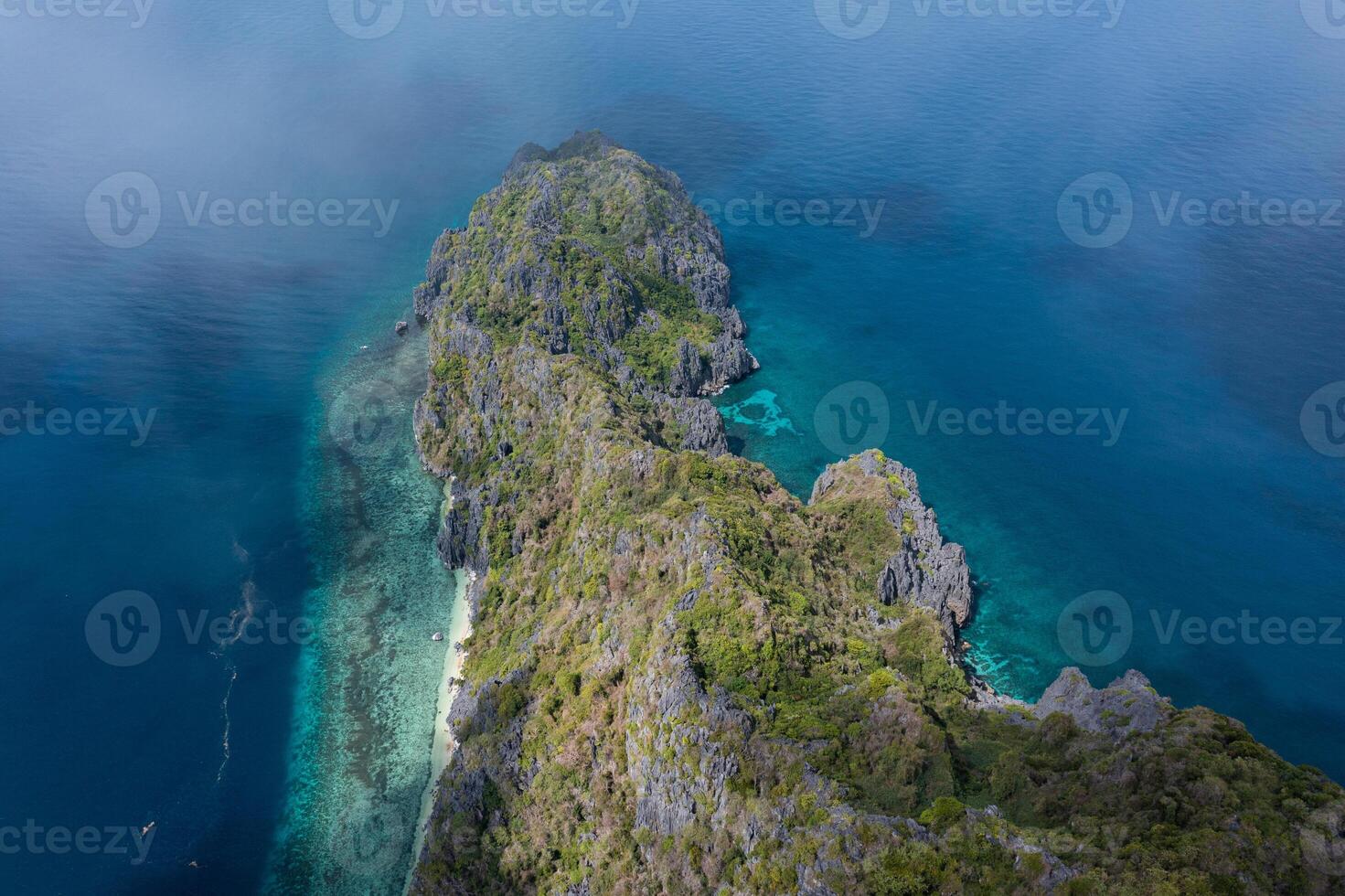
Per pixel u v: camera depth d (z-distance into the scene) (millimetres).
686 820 85062
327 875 99938
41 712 116312
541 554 127375
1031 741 89062
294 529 148375
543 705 102125
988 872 69312
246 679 122125
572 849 92812
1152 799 73875
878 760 81250
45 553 140875
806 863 74438
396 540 147125
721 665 91562
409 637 129625
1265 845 66000
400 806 107062
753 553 109750
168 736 114125
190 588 136250
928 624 111375
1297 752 111375
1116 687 95250
